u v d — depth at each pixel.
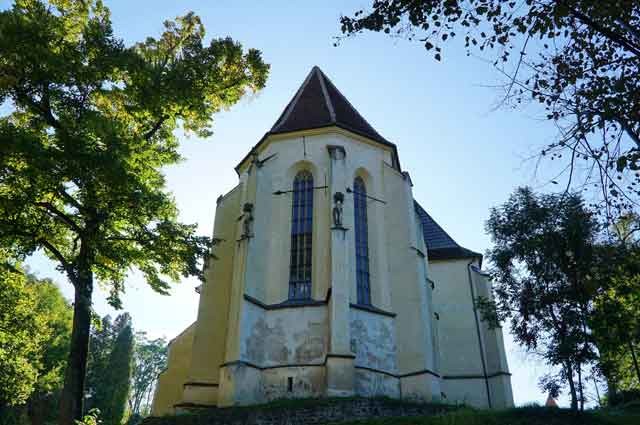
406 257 29.06
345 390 23.66
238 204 30.86
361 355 25.89
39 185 17.62
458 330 37.44
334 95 36.41
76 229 19.16
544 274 20.23
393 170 31.53
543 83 11.80
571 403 19.67
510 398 35.03
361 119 35.59
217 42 22.84
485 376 35.69
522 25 11.77
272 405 21.88
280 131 31.55
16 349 33.06
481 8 11.71
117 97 21.12
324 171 30.11
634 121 11.01
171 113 21.66
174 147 22.66
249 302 25.97
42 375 45.97
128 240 19.89
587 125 11.14
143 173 19.53
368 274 28.81
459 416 19.44
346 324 24.98
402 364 26.78
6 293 22.94
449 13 11.73
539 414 19.02
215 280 28.67
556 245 19.89
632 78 11.37
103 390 58.62
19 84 19.00
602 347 20.12
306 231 29.11
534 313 20.17
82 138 17.34
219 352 26.94
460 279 39.12
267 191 29.83
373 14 11.98
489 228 21.75
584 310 19.48
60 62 18.55
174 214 20.34
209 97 22.95
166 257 19.97
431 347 27.31
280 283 27.78
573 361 19.36
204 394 25.81
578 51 12.16
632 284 17.83
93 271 20.31
